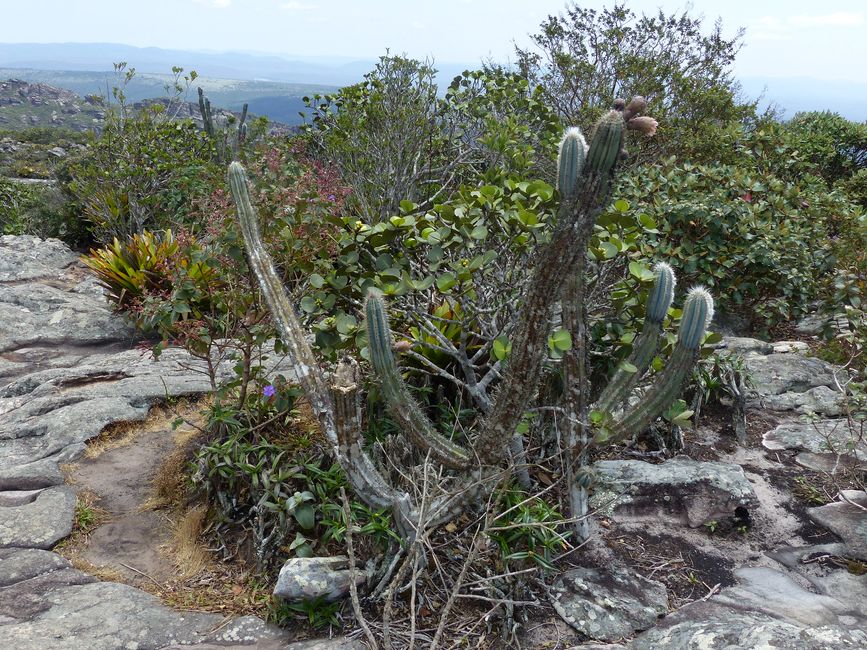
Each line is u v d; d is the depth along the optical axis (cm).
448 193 712
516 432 294
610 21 920
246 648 264
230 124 925
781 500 342
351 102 737
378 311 233
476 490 269
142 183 948
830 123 1122
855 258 552
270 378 488
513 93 654
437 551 299
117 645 258
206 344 371
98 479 393
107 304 740
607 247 306
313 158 773
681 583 292
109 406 458
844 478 358
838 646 229
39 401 477
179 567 320
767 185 670
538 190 329
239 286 384
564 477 316
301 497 306
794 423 413
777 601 277
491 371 348
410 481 281
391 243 352
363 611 278
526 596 283
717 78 920
